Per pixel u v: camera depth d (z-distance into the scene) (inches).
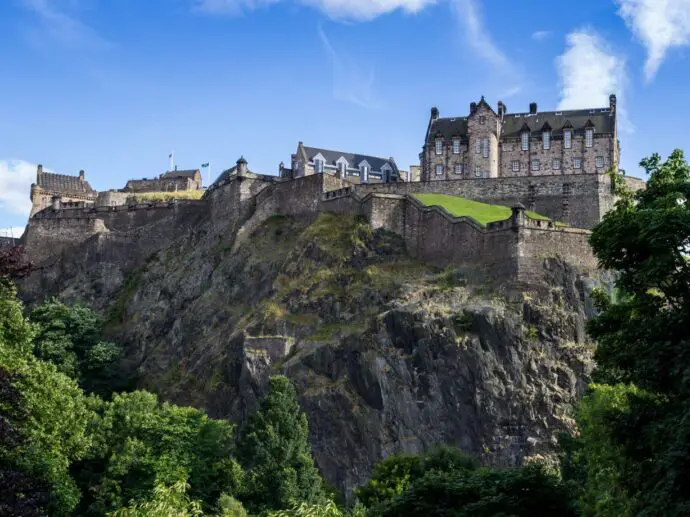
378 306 3843.5
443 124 5856.3
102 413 3666.3
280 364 3782.0
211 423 3415.4
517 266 3708.2
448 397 3457.2
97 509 3088.1
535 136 5585.6
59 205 6304.1
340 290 4035.4
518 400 3422.7
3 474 1817.2
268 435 3218.5
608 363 1877.5
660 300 1845.5
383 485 3006.9
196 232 5344.5
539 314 3590.1
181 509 2021.4
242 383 3804.1
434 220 4146.2
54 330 4626.0
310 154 6461.6
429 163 5723.4
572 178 4630.9
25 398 2160.4
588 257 3836.1
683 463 1501.0
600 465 2188.7
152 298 5044.3
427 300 3705.7
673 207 1785.2
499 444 3373.5
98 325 4884.4
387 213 4303.6
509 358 3484.3
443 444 3321.9
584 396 2967.5
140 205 5782.5
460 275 3855.8
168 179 7288.4
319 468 3479.3
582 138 5502.0
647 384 1766.7
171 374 4328.3
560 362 3503.9
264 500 3127.5
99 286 5462.6
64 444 2677.2
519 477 2274.9
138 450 3253.0
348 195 4483.3
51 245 5782.5
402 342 3585.1
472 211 4365.2
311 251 4303.6
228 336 4158.5
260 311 4092.0
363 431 3479.3
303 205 4758.9
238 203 5113.2
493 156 5580.7
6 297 2468.0
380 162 6692.9
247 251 4719.5
